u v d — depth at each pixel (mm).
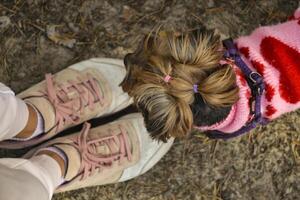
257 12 1689
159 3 1660
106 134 1509
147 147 1560
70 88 1488
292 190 1647
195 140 1642
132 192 1611
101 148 1480
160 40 1069
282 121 1654
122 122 1554
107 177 1512
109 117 1610
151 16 1653
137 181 1618
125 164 1524
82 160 1424
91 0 1644
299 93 1154
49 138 1485
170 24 1652
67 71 1527
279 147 1651
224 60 1157
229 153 1645
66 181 1385
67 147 1399
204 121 1155
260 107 1198
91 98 1501
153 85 1047
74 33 1627
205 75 1055
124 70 1570
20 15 1611
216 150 1643
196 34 1068
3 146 1394
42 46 1611
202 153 1639
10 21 1604
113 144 1504
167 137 1144
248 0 1688
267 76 1153
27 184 1031
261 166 1647
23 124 1281
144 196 1614
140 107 1104
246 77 1162
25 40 1606
